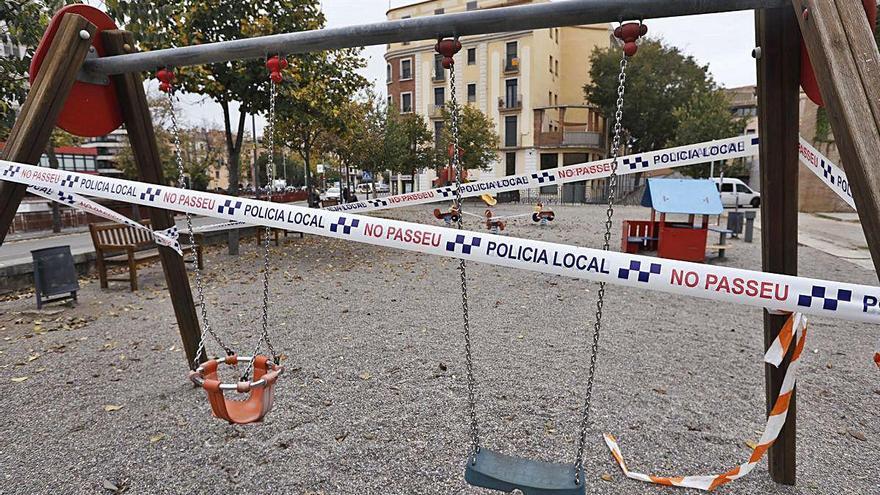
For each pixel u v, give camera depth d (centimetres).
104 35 261
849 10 138
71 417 303
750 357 407
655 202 859
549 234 1286
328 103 1122
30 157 225
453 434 280
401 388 341
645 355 409
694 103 2592
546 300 603
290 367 380
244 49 229
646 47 3331
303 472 245
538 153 3362
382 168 2602
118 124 286
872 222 123
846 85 131
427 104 3678
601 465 251
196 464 253
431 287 676
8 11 541
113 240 692
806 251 1004
